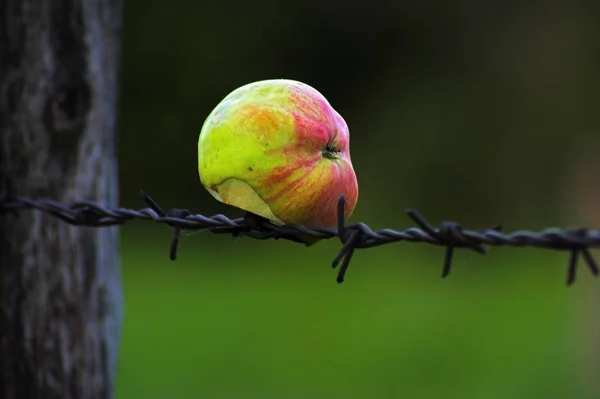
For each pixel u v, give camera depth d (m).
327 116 5.34
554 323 22.17
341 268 5.21
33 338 7.57
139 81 32.97
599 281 24.14
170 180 33.19
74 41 7.69
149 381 16.86
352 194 5.49
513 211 33.62
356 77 35.00
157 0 33.09
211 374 17.25
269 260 28.61
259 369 17.98
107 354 7.86
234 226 5.71
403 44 34.94
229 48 33.69
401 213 33.75
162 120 33.16
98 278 7.80
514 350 20.14
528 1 34.19
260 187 5.23
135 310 22.39
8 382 7.61
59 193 7.62
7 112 7.62
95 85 7.77
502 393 17.22
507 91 34.16
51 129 7.61
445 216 33.84
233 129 5.23
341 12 34.62
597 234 4.66
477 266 28.50
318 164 5.28
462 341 20.56
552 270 28.27
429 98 34.66
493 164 33.91
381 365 18.55
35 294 7.57
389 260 28.92
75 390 7.64
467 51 34.66
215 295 24.16
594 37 33.75
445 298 24.89
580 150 33.34
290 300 23.92
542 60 34.06
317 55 34.78
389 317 22.61
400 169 34.25
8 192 7.61
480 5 34.50
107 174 7.88
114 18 8.02
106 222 6.56
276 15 34.03
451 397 16.91
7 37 7.64
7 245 7.59
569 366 19.44
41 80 7.61
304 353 19.06
